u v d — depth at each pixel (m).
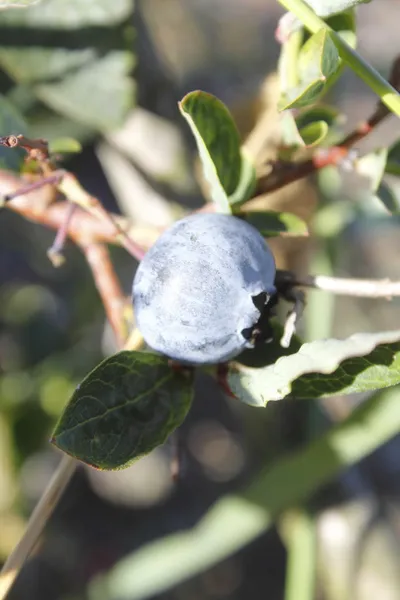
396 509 0.31
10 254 0.32
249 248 0.13
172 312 0.12
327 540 0.22
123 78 0.19
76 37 0.19
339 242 0.22
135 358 0.13
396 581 0.21
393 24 0.44
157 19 0.28
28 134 0.16
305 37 0.14
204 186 0.22
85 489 0.34
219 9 0.43
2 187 0.15
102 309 0.28
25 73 0.19
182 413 0.13
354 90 0.34
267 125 0.15
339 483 0.22
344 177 0.24
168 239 0.13
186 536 0.19
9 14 0.19
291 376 0.12
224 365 0.13
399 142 0.14
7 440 0.28
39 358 0.29
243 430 0.30
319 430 0.21
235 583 0.33
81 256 0.28
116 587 0.19
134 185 0.23
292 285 0.13
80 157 0.24
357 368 0.12
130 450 0.13
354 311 0.35
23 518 0.28
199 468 0.35
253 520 0.18
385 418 0.17
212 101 0.13
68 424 0.12
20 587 0.30
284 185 0.14
